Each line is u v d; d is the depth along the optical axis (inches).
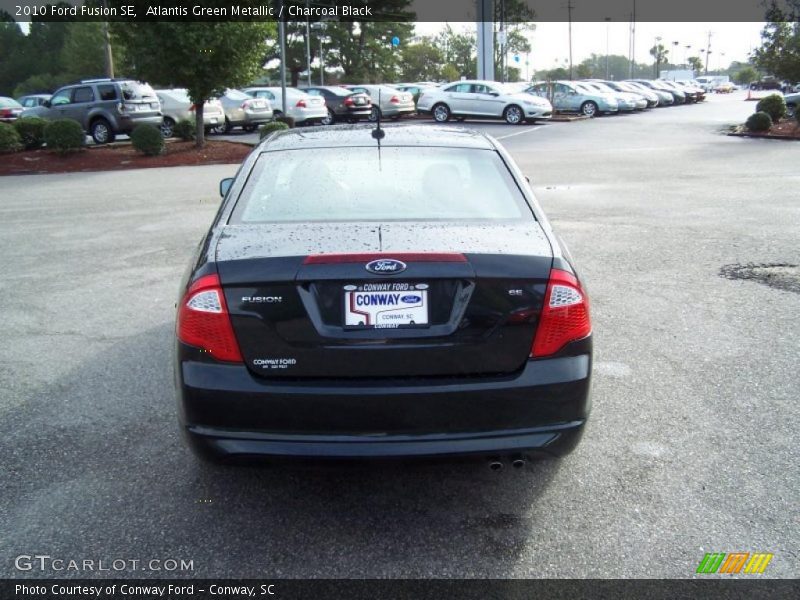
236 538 117.9
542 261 113.6
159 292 259.1
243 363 110.5
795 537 116.0
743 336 204.4
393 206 130.7
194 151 786.2
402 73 3422.7
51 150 779.4
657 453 142.6
